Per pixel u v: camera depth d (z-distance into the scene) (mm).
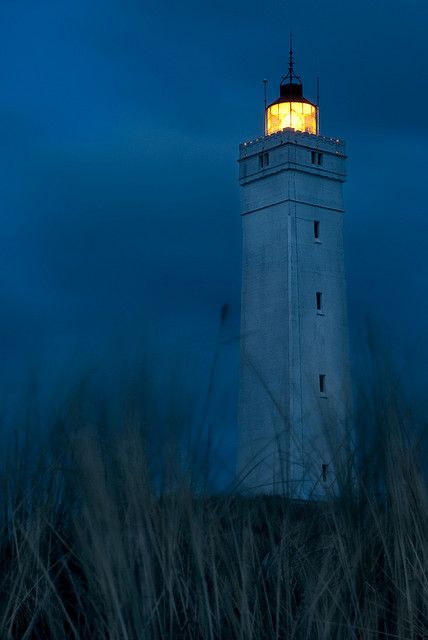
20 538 3797
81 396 3465
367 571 3904
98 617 3629
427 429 3803
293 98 75062
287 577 3863
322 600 3846
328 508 3867
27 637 3631
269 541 4070
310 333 67438
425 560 3801
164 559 3637
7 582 3816
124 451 3479
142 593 3582
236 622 3707
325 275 69312
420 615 3908
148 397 3488
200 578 3682
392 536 3939
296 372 66312
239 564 3746
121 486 3531
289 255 67875
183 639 3611
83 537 3555
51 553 3924
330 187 70938
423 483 3809
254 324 69500
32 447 3564
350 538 3896
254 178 71438
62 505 3762
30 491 3676
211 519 3805
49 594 3721
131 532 3592
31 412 3510
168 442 3543
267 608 3842
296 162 69312
